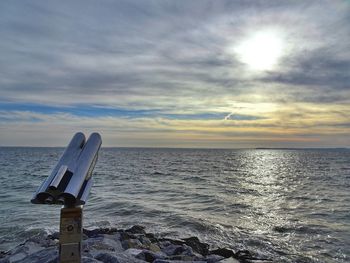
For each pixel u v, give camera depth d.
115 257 6.13
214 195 24.97
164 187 30.05
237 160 112.94
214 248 11.51
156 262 6.88
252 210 18.91
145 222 15.09
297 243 12.27
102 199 21.67
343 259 10.59
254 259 9.42
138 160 101.19
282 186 32.38
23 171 50.34
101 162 85.56
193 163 86.56
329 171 56.81
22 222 14.73
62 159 3.19
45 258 6.17
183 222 15.02
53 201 2.82
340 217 16.91
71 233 2.91
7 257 8.06
